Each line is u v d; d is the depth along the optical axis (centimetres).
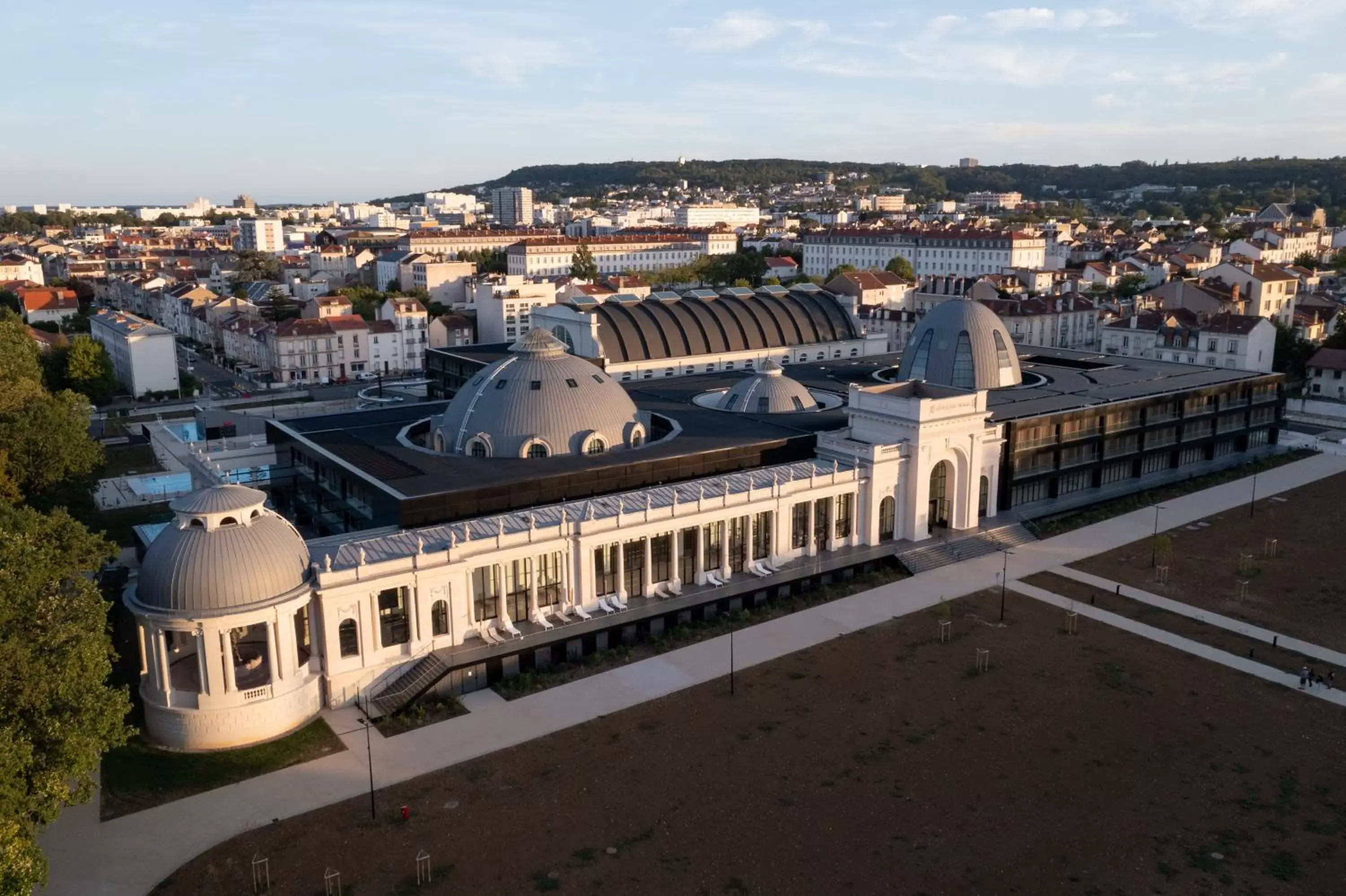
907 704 8531
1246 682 8969
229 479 13275
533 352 11888
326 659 8456
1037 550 12450
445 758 7731
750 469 11919
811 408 14288
